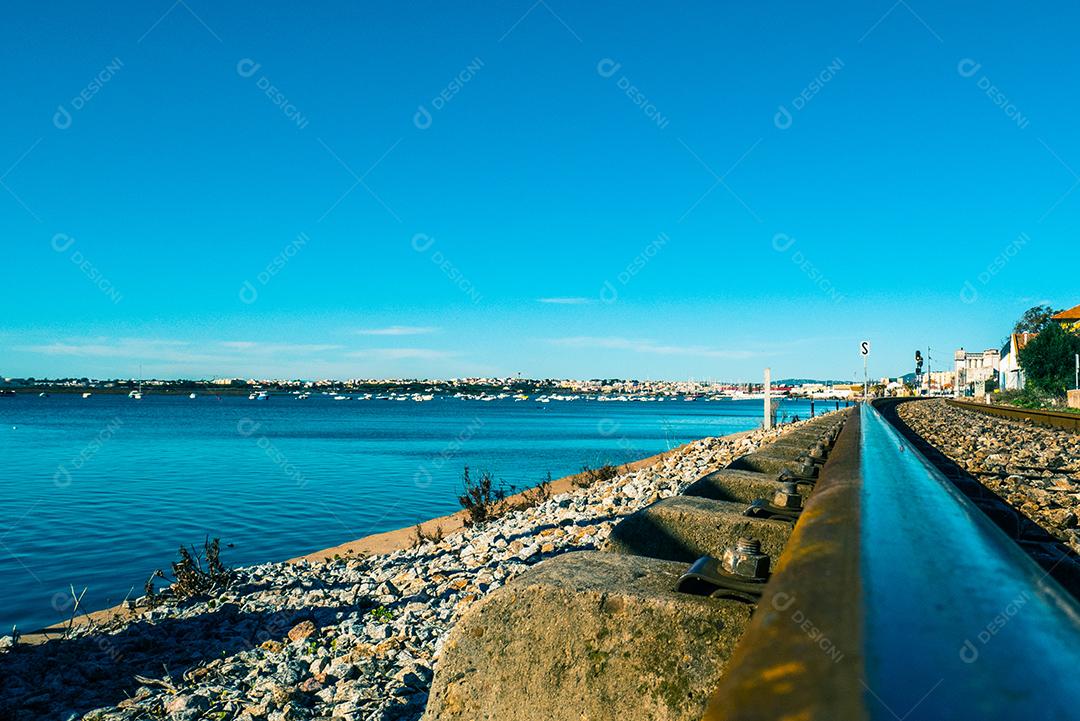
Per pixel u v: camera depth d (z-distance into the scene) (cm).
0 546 1430
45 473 2777
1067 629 114
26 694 550
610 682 189
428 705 204
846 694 86
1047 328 5712
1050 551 531
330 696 457
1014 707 80
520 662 197
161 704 485
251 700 473
